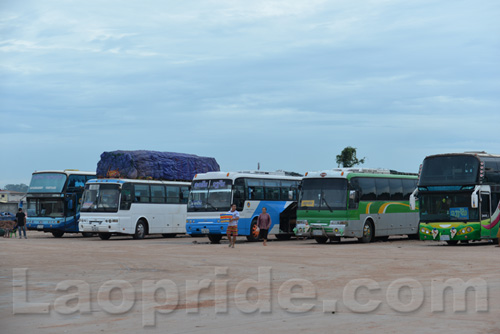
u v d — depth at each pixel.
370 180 37.72
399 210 39.78
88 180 44.97
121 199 41.94
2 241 40.00
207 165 48.53
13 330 11.14
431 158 34.50
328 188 36.22
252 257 25.95
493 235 33.94
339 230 35.50
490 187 33.97
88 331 10.98
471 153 33.75
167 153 46.16
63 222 45.44
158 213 44.16
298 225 36.66
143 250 30.42
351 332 10.57
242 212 38.59
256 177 39.91
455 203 33.53
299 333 10.55
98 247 32.88
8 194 125.62
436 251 29.27
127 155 44.09
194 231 38.44
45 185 45.94
